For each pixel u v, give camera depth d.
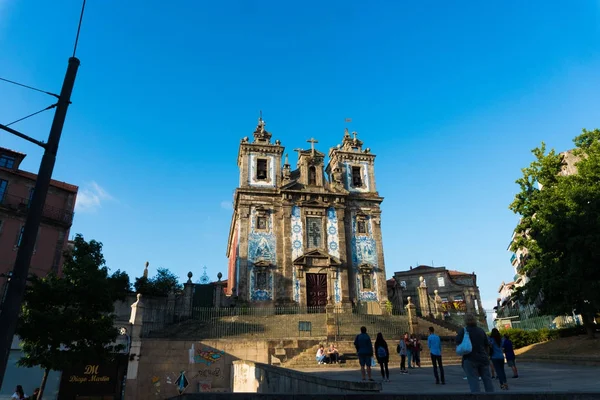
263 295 39.78
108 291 19.80
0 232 32.66
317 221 43.41
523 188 32.03
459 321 41.62
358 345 14.45
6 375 22.94
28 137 6.89
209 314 34.47
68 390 24.28
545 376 16.17
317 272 41.31
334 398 7.96
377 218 45.41
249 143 45.34
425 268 61.31
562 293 25.64
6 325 5.97
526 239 31.28
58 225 35.72
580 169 28.58
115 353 22.45
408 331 31.09
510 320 40.00
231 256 52.09
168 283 39.00
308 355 26.23
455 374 18.30
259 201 43.16
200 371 26.83
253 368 20.72
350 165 47.62
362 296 41.97
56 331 17.80
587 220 24.08
